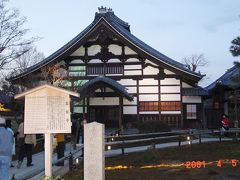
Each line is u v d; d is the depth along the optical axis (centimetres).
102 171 957
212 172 1533
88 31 3866
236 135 2841
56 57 3875
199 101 3912
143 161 1916
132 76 3931
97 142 960
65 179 1420
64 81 3709
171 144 2664
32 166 1703
